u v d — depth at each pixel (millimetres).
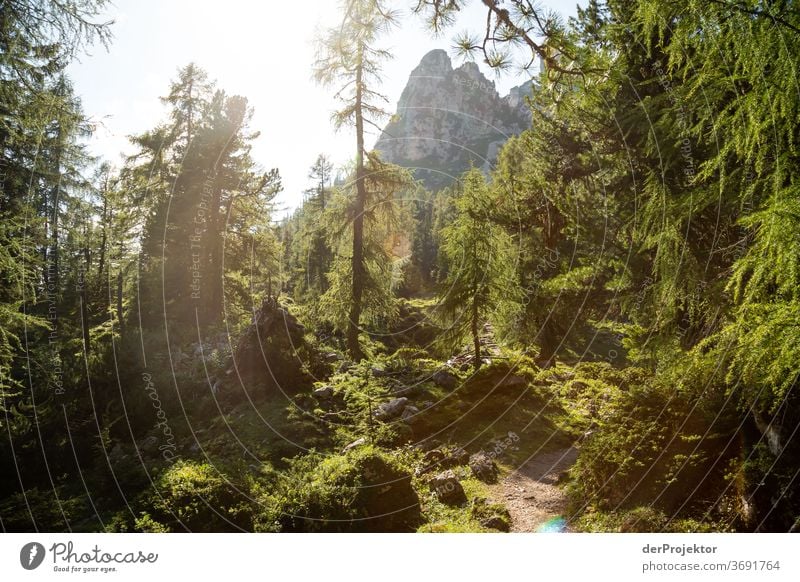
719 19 4691
